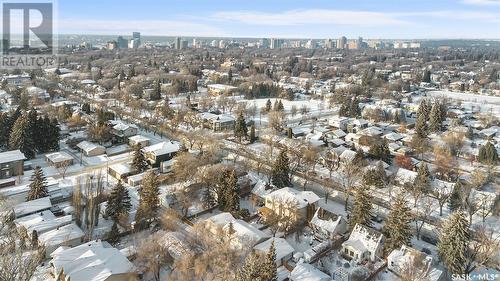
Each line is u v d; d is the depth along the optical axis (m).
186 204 80.12
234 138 138.25
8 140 114.69
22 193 83.81
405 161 113.12
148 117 155.12
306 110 178.50
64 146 124.12
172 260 62.56
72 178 98.44
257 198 88.62
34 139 113.38
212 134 134.50
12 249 51.72
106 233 72.06
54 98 186.00
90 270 55.19
